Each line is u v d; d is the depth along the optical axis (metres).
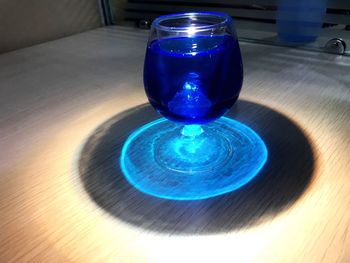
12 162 0.25
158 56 0.21
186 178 0.22
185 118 0.22
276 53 0.42
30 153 0.26
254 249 0.17
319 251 0.17
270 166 0.22
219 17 0.23
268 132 0.26
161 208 0.20
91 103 0.33
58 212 0.20
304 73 0.36
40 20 0.51
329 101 0.30
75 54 0.47
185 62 0.21
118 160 0.24
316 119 0.27
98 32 0.56
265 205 0.19
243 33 0.48
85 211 0.20
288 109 0.29
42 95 0.35
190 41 0.21
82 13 0.55
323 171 0.22
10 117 0.31
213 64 0.21
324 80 0.34
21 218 0.20
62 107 0.33
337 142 0.24
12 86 0.38
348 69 0.36
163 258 0.17
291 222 0.18
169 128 0.27
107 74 0.39
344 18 0.40
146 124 0.28
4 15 0.47
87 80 0.38
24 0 0.48
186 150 0.25
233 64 0.22
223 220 0.19
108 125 0.29
